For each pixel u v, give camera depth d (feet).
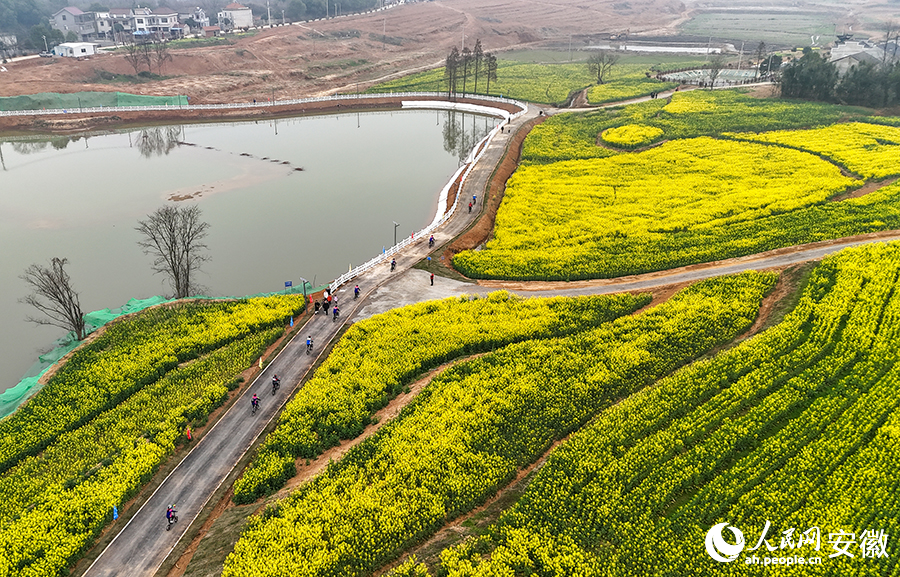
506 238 323.37
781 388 195.83
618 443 177.47
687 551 145.07
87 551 153.99
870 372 199.00
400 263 294.66
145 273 298.97
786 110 531.09
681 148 464.65
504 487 168.45
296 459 181.06
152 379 216.13
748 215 344.08
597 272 284.00
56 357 230.68
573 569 141.69
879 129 475.72
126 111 552.00
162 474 175.83
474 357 224.74
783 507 155.12
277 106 613.11
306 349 230.27
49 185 402.31
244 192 400.47
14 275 289.53
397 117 632.38
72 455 181.98
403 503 158.71
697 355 219.61
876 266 255.91
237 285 288.30
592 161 447.01
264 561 144.36
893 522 150.30
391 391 207.92
